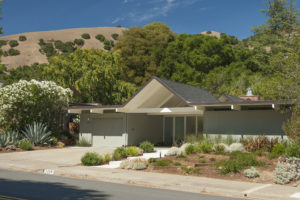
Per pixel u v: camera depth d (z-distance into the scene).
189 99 21.62
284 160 13.43
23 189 9.24
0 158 17.44
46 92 24.77
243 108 19.53
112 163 15.96
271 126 18.52
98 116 25.84
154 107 25.14
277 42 47.84
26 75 43.12
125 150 18.27
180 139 25.08
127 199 8.17
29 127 23.67
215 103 19.36
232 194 9.49
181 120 26.70
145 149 20.47
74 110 26.17
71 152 20.61
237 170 12.41
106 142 25.20
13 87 23.94
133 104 23.23
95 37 129.75
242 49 52.19
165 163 14.09
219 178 11.88
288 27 48.59
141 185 10.90
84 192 8.99
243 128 19.34
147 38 59.56
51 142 24.58
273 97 14.97
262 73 46.25
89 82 38.28
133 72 54.38
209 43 49.12
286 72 13.99
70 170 13.47
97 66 39.00
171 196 8.86
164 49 56.47
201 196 9.09
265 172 12.13
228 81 44.78
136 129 25.19
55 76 38.47
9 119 24.20
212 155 15.98
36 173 13.23
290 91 13.68
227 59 49.91
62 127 29.08
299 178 11.15
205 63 48.22
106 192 9.14
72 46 114.56
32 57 103.56
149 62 55.25
